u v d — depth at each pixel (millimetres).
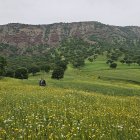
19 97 28797
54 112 19766
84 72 196000
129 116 19531
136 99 36844
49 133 13914
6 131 14250
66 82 88375
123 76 166250
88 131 14320
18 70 136125
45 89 41719
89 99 31141
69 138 12719
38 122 16219
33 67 178500
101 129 15133
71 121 16953
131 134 14461
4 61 111562
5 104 24078
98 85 82062
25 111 20297
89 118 18094
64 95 32906
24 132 13797
